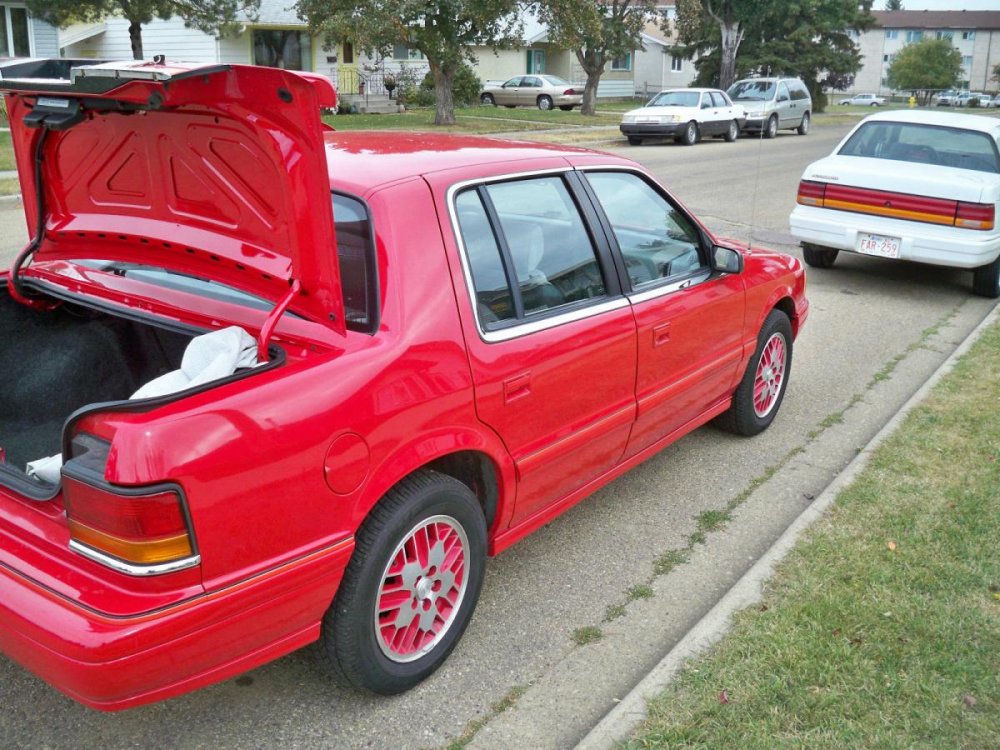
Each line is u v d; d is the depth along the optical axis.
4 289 3.69
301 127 2.50
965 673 3.16
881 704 3.01
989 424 5.52
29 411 3.67
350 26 24.06
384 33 24.38
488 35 26.50
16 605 2.30
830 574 3.79
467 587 3.23
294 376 2.57
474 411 3.07
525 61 47.69
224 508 2.36
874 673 3.16
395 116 29.94
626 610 3.67
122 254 3.41
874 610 3.53
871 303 8.88
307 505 2.55
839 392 6.37
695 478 4.93
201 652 2.40
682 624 3.59
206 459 2.31
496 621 3.56
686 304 4.21
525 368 3.25
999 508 4.41
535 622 3.57
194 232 3.06
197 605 2.34
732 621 3.45
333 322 2.78
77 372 3.68
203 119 2.75
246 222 2.88
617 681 3.22
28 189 3.58
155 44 30.72
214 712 3.00
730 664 3.19
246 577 2.44
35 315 3.80
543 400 3.38
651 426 4.23
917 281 9.81
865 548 4.02
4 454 3.31
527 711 3.05
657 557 4.10
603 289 3.78
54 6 21.77
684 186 16.64
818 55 49.56
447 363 2.96
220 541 2.37
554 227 3.59
